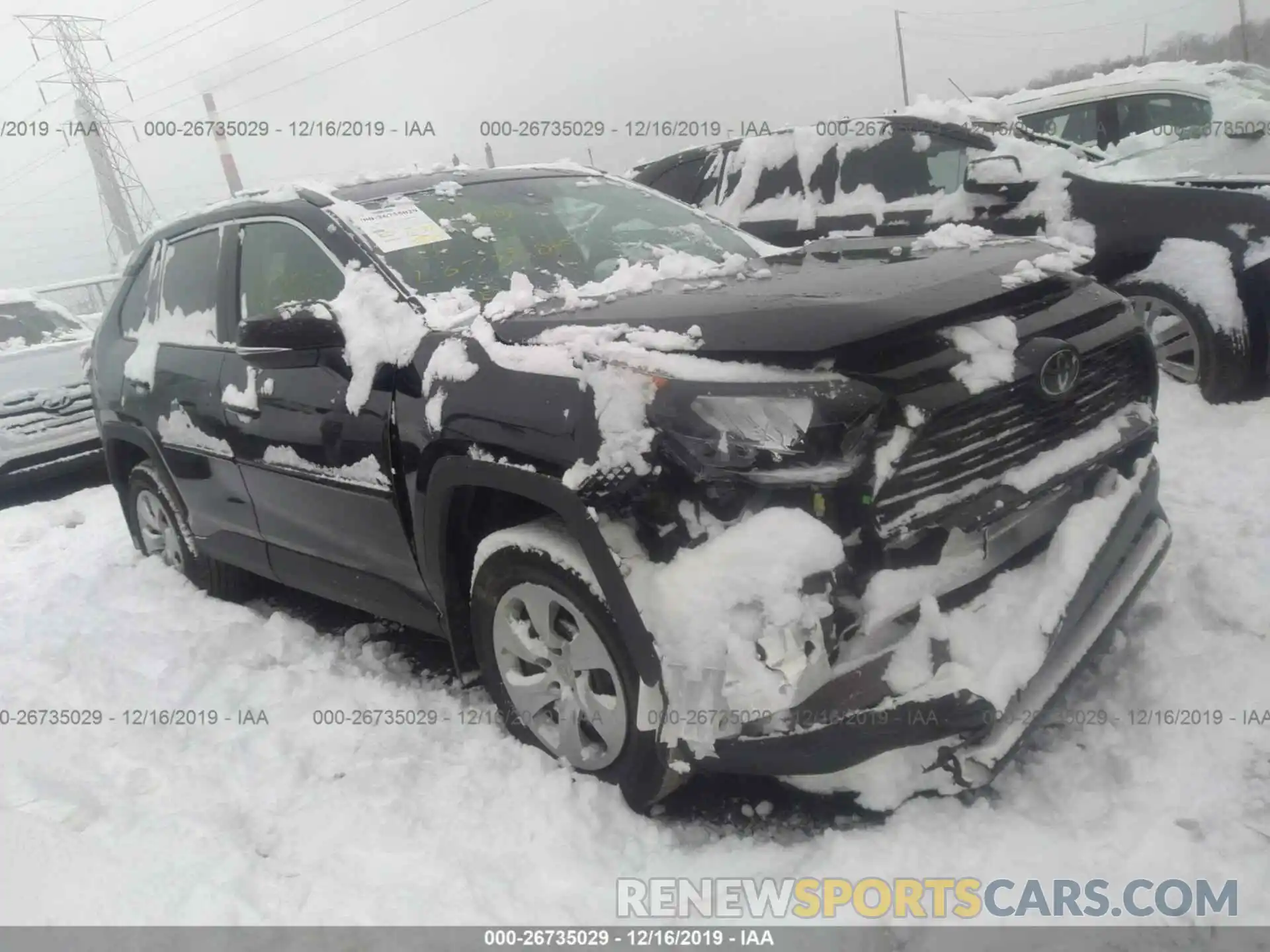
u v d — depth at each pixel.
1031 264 2.82
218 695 3.60
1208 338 5.15
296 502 3.56
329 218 3.47
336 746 3.18
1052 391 2.53
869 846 2.43
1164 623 3.22
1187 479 4.40
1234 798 2.46
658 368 2.35
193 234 4.27
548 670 2.79
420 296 3.13
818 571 2.20
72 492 8.41
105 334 4.89
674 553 2.30
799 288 2.73
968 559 2.45
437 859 2.58
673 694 2.29
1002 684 2.35
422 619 3.29
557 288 3.22
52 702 3.68
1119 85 6.51
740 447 2.21
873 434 2.26
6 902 2.50
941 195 5.86
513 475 2.57
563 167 4.34
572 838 2.59
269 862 2.63
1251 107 5.44
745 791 2.76
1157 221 5.30
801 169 6.36
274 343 3.19
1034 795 2.56
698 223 4.13
